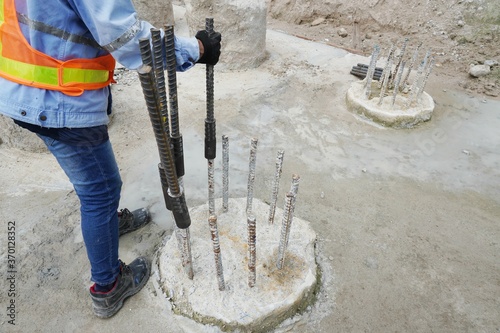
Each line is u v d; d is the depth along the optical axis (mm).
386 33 5824
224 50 4523
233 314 1932
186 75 4547
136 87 4262
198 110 3910
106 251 1834
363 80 4254
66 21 1324
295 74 4645
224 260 2156
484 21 5219
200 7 4320
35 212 2656
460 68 4844
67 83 1416
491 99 4266
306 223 2477
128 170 3098
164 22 5266
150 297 2129
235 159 3262
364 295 2203
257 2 4422
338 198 2896
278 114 3902
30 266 2295
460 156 3408
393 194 2959
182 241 1862
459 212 2814
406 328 2053
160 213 2695
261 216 2469
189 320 1980
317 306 2129
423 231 2643
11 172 3008
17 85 1396
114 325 2014
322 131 3672
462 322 2094
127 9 1314
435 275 2340
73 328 2000
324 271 2324
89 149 1573
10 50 1364
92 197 1707
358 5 6094
